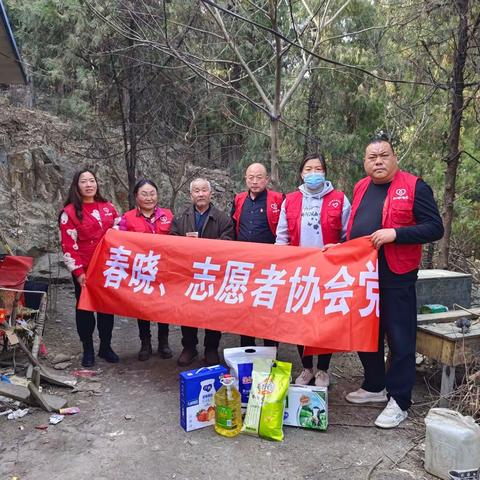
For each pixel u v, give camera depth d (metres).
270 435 3.28
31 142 9.80
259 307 3.82
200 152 9.24
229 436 3.33
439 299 4.59
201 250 4.13
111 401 3.87
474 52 5.35
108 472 2.92
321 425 3.42
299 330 3.62
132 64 7.34
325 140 9.30
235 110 9.59
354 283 3.51
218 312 3.95
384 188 3.58
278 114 6.35
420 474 2.96
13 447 3.17
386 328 3.58
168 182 11.07
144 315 4.20
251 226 4.41
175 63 7.64
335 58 8.69
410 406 3.66
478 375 3.49
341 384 4.30
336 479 2.88
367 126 9.30
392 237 3.35
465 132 7.32
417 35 6.00
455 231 8.12
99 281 4.37
